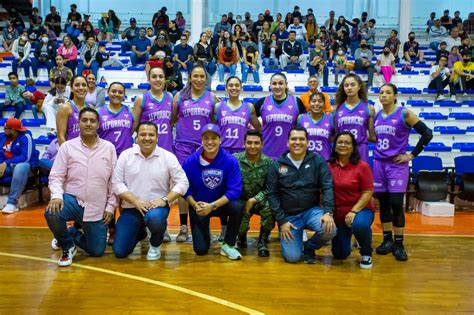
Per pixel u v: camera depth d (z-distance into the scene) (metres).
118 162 4.23
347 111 4.73
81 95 4.66
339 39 13.21
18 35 13.48
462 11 16.53
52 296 3.36
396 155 4.44
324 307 3.22
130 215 4.30
